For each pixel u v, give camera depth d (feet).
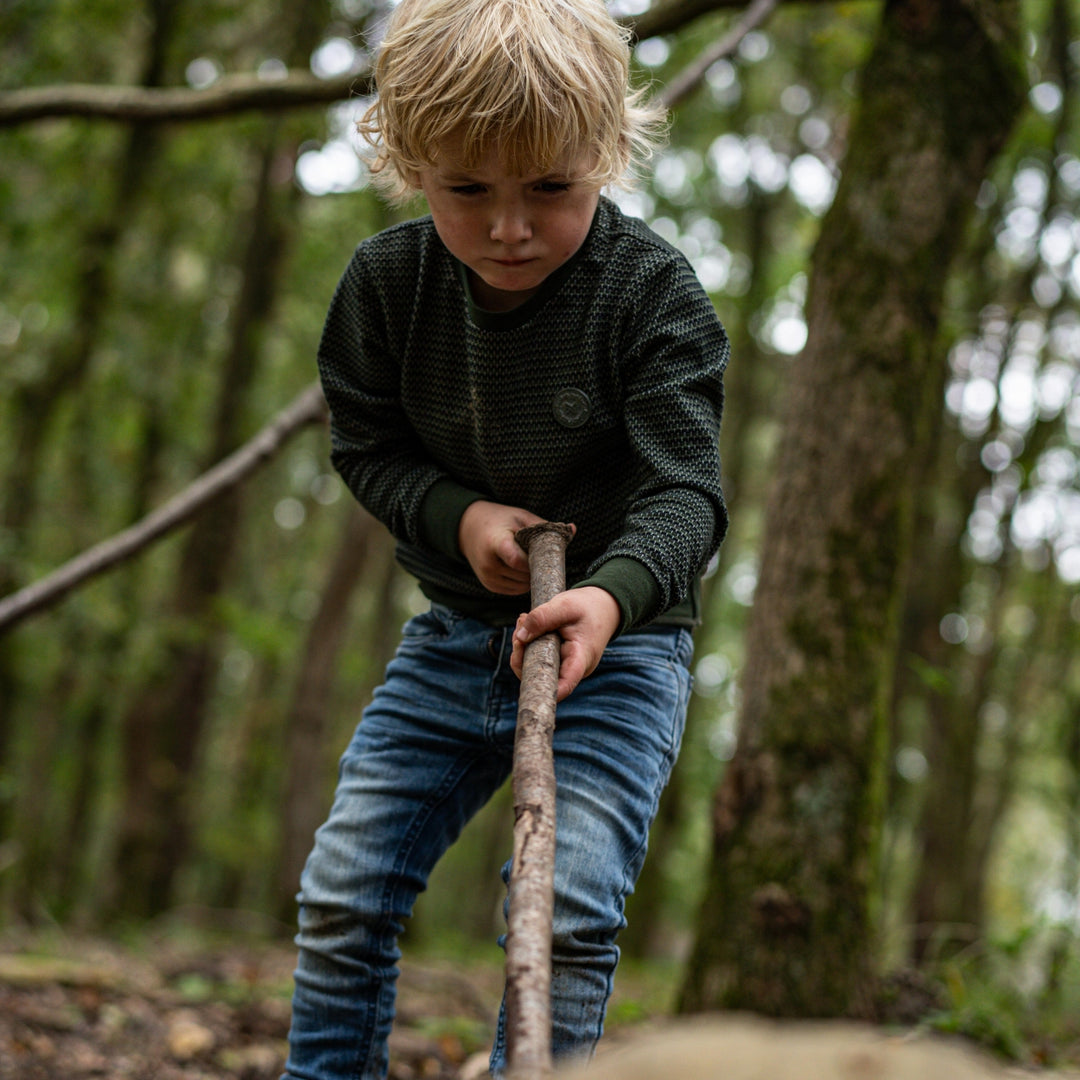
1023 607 29.53
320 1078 6.45
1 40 32.91
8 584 32.30
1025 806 36.45
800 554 10.73
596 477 6.62
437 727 6.72
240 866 48.39
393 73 5.75
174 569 46.42
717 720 45.09
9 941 18.56
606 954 5.85
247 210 42.11
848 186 11.28
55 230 37.32
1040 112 22.81
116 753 53.42
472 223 5.81
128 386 39.55
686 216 39.60
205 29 37.27
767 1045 2.45
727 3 13.14
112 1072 10.52
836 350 10.96
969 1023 10.17
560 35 5.61
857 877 10.17
